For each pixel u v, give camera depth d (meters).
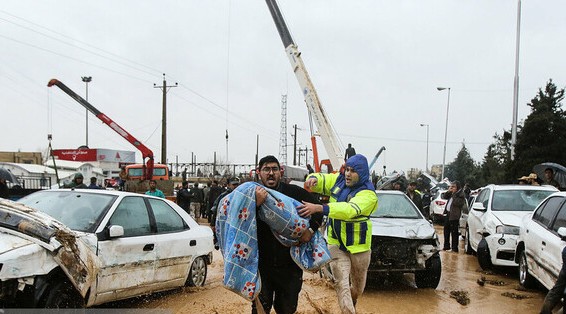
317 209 4.21
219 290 7.53
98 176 38.56
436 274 8.20
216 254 12.21
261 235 4.18
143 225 6.59
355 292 5.63
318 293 7.45
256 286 3.91
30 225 4.67
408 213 9.13
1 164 28.23
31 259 4.46
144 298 6.86
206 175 52.59
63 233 4.81
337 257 5.34
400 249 7.94
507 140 39.72
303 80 15.20
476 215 11.51
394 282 8.88
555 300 5.89
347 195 5.27
